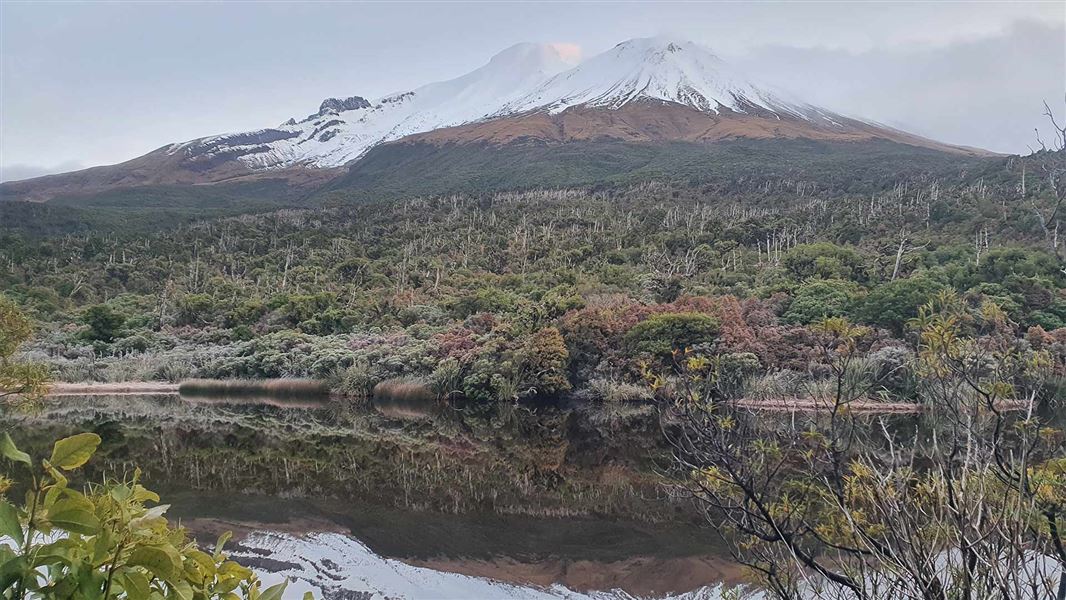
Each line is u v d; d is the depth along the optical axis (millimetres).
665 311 35312
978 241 40000
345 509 13391
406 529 12133
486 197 107312
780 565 4176
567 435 24609
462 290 52781
